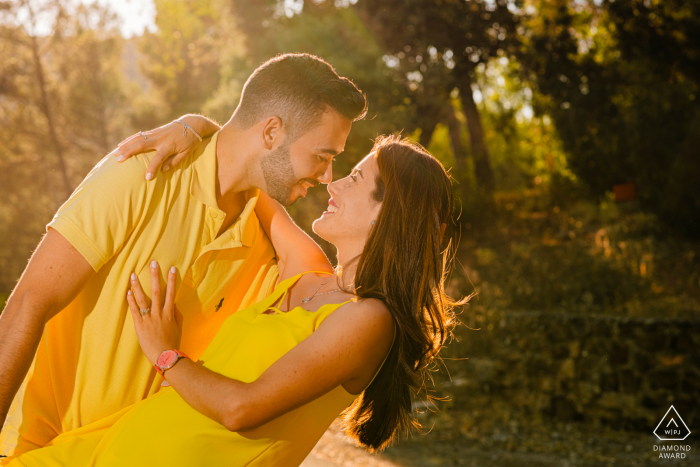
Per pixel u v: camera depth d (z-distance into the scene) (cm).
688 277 1248
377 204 184
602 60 1989
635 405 760
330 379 157
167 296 174
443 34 1819
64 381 178
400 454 609
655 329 770
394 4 1809
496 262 1524
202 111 1788
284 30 1852
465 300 196
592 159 1744
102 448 168
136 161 170
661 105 1594
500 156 2667
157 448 158
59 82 2686
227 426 149
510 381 860
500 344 893
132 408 173
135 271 172
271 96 185
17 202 2797
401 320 169
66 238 157
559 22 1906
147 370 182
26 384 176
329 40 1809
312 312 172
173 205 178
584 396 792
